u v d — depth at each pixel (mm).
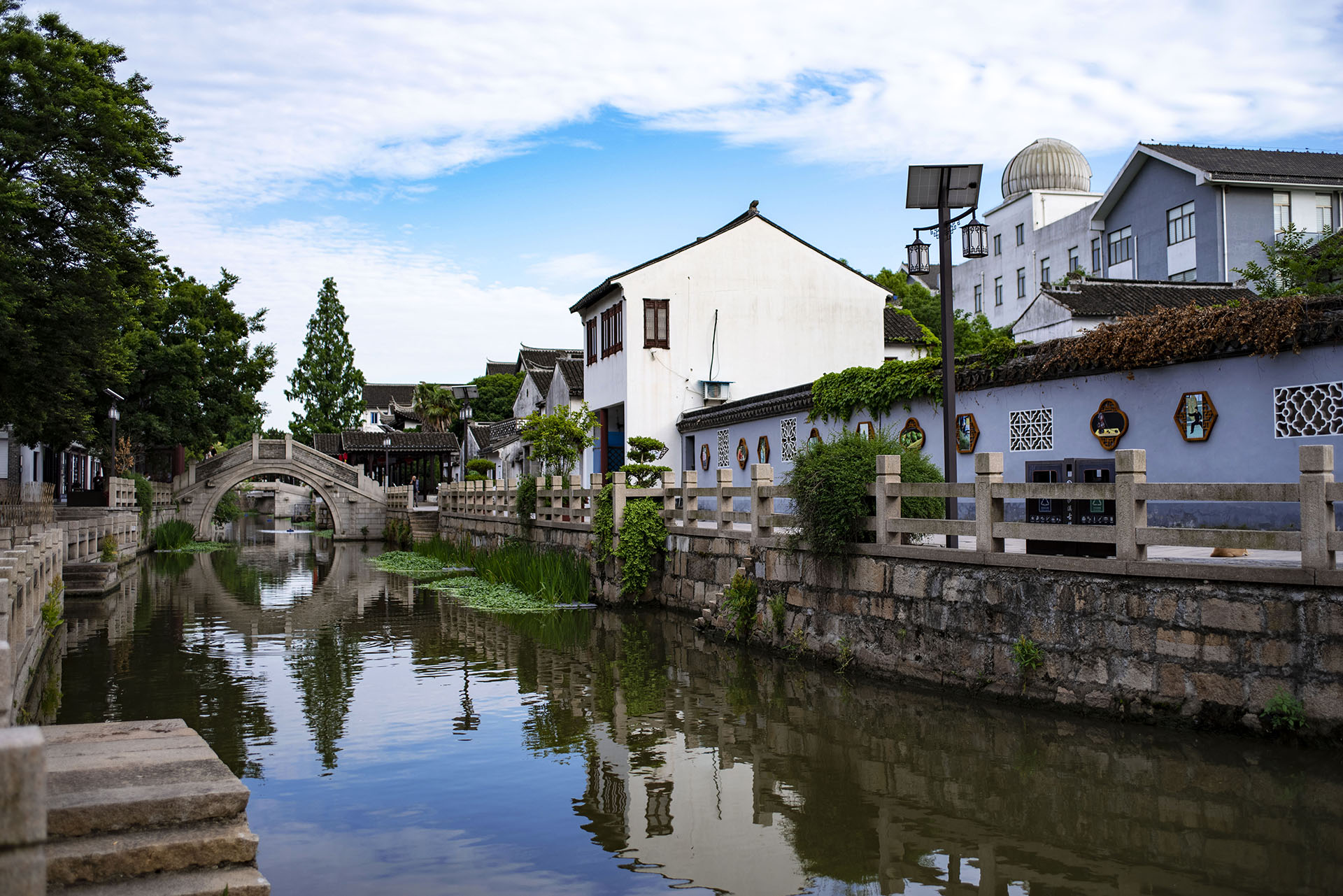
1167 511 12820
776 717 9930
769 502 13594
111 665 13172
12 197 16500
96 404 29609
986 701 9539
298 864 6234
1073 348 13891
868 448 11742
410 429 73562
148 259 21969
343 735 9422
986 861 6148
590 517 19609
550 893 5777
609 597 18328
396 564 29953
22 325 17750
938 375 16875
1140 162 32406
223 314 40656
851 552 11539
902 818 6977
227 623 17219
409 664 13148
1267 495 7469
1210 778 7422
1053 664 8930
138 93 21969
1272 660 7352
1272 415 11484
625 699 10883
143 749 5887
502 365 80625
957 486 10039
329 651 14211
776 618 12992
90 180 18656
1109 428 13594
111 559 25266
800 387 20984
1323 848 6074
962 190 11891
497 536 27250
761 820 6992
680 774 8109
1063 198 41438
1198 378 12359
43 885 2949
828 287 28688
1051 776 7703
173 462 43656
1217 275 29047
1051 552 9242
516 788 7809
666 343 27281
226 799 5023
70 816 4707
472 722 9938
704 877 5980
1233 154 31266
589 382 31109
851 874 6012
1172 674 7984
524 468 40938
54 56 18688
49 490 22984
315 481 44188
